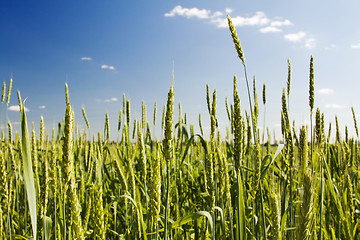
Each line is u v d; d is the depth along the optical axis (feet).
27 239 1.62
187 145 2.18
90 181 2.30
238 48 1.57
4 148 2.31
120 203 2.45
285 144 2.13
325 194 2.26
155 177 1.49
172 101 1.40
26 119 1.17
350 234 1.86
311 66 1.83
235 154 1.52
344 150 2.47
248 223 1.98
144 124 2.84
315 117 1.84
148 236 1.69
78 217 1.27
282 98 2.13
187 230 2.13
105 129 2.86
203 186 2.33
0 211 1.46
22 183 2.43
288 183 2.10
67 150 1.23
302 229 1.24
